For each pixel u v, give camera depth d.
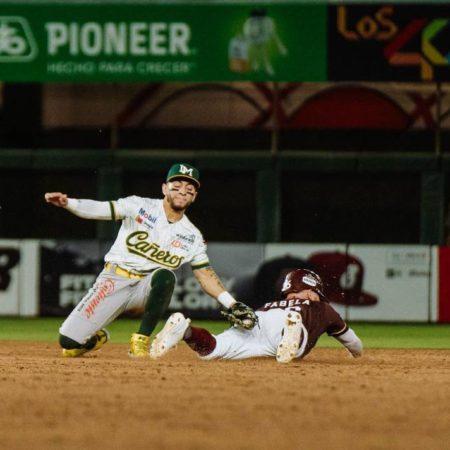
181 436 15.59
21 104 67.69
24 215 65.88
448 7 57.03
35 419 17.30
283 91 67.06
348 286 55.59
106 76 59.00
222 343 28.02
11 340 41.81
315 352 35.44
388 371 26.36
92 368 25.75
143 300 29.64
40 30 59.09
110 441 15.13
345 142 67.00
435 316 55.56
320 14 57.81
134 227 28.91
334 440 15.27
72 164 64.25
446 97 66.44
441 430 16.34
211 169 63.53
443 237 62.25
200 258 29.30
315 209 65.19
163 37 58.69
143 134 67.88
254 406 18.83
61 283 56.56
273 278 55.50
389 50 57.41
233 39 58.34
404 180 64.94
